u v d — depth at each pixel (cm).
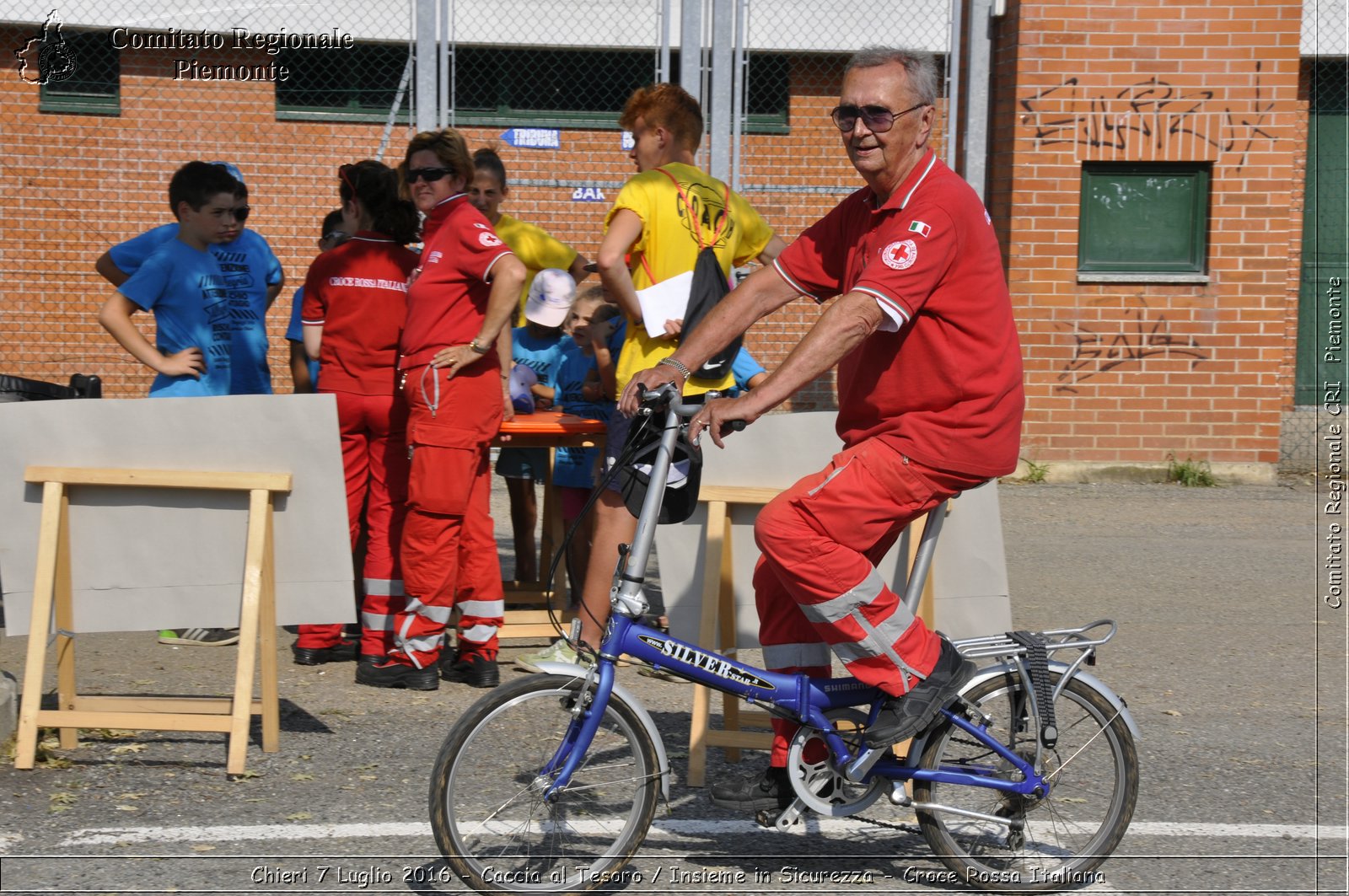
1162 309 1014
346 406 556
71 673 463
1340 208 1137
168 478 450
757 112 1062
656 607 691
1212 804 443
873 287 342
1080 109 993
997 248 359
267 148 1053
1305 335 1149
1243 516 922
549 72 1063
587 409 630
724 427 346
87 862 379
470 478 529
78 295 1051
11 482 450
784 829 411
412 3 967
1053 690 375
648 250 508
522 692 354
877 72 354
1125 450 1027
